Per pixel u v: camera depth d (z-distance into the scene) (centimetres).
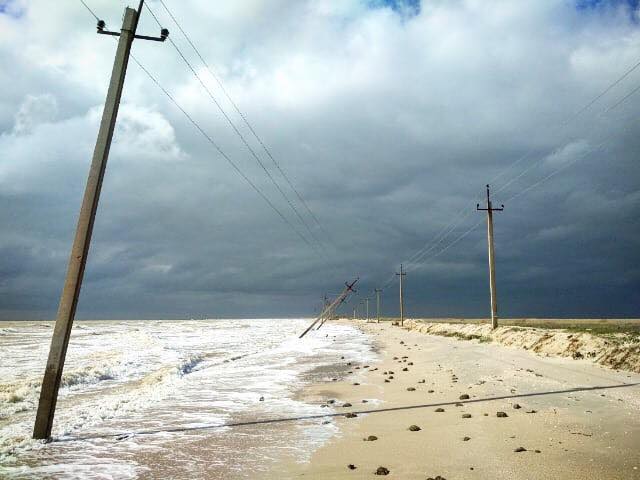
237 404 1216
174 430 925
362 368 2005
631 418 842
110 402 1266
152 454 747
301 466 656
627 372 1443
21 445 808
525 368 1616
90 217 920
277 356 2820
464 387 1317
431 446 726
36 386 1542
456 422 888
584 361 1716
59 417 1064
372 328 8194
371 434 837
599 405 971
